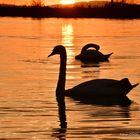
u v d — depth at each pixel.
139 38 45.16
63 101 18.98
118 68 27.98
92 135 14.18
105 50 36.47
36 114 16.67
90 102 18.92
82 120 15.98
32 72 25.75
